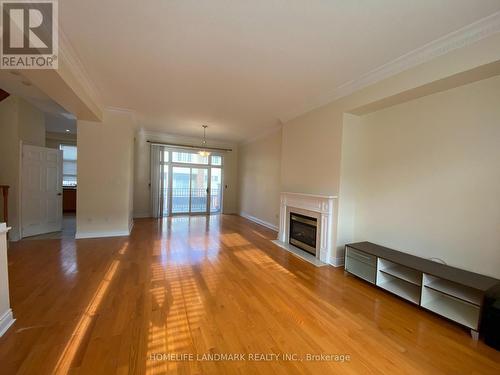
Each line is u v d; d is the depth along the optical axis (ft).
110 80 10.71
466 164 7.79
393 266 9.11
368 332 6.37
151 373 4.76
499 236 7.09
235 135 23.44
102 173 15.21
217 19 6.51
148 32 7.13
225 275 9.86
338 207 11.27
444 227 8.36
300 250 13.65
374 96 9.55
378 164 10.70
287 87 11.07
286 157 15.55
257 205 22.91
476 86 7.54
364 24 6.56
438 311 6.97
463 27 6.55
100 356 5.15
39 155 15.49
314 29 6.83
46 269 9.91
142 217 23.53
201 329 6.24
